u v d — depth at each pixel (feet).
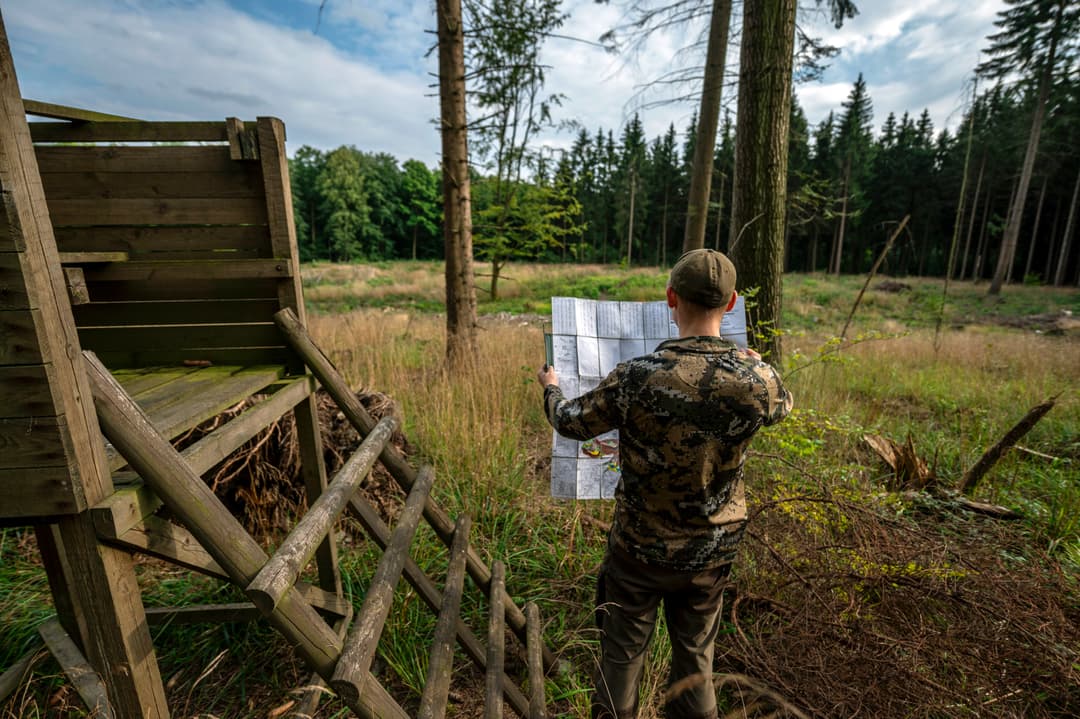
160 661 7.20
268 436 10.41
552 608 8.28
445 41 17.97
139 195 6.04
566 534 10.09
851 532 7.94
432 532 9.85
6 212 2.97
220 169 6.07
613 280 65.51
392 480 11.35
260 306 6.66
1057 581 7.26
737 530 4.63
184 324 6.61
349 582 8.43
